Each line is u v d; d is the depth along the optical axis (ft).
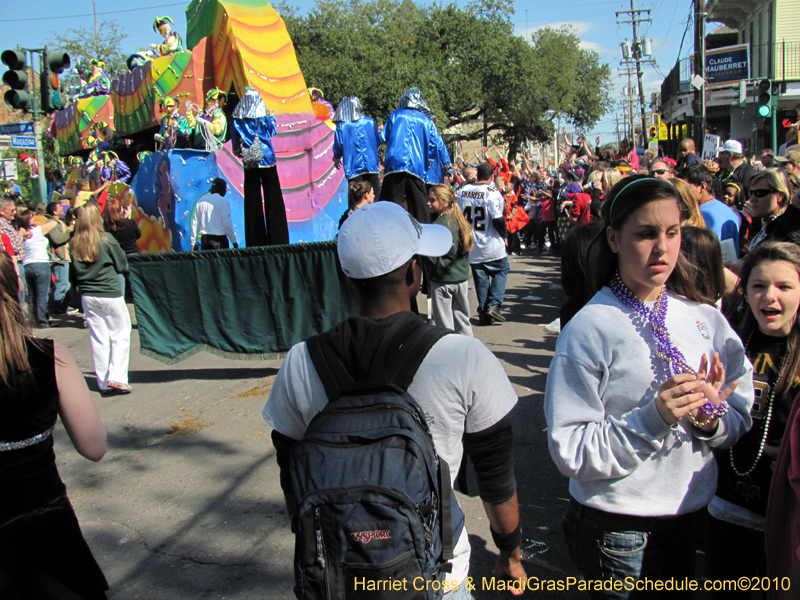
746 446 7.05
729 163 26.53
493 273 25.81
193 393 19.58
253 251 19.25
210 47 35.06
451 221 19.45
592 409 5.98
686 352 6.00
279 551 11.13
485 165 25.35
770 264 6.89
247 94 22.00
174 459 15.07
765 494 6.91
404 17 116.78
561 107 126.72
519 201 45.60
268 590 10.09
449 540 4.91
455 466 5.26
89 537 11.96
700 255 7.47
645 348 5.89
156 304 19.77
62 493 6.64
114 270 19.62
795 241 10.41
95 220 19.10
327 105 39.93
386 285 5.57
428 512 4.67
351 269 5.57
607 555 6.06
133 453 15.58
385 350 5.20
